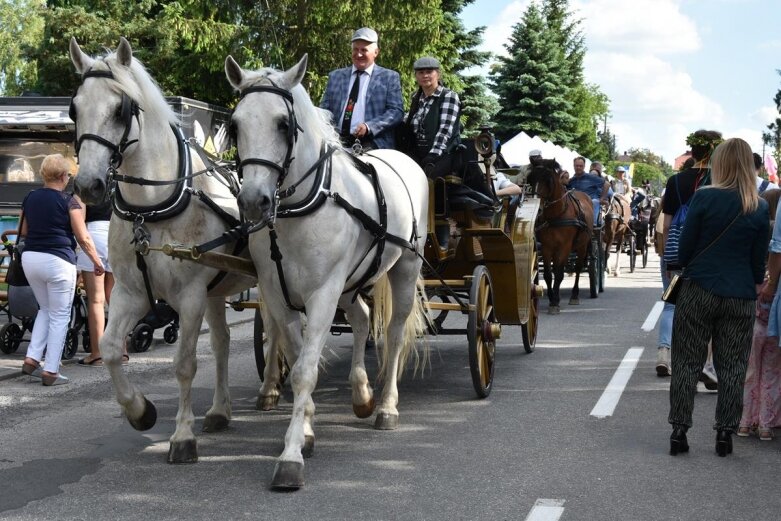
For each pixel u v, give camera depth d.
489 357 7.70
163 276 5.48
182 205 5.46
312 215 5.29
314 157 5.32
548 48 45.84
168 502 4.87
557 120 45.72
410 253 6.67
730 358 5.85
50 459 5.71
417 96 7.88
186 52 24.94
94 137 5.07
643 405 7.27
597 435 6.33
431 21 22.86
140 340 9.88
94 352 9.12
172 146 5.56
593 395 7.64
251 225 5.49
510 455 5.80
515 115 44.94
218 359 6.46
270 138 4.89
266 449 5.96
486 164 8.34
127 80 5.23
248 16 23.61
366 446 6.03
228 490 5.08
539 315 13.23
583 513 4.70
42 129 14.82
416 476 5.34
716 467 5.57
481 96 40.50
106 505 4.82
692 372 5.85
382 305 6.82
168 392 7.80
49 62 26.33
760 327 6.31
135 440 6.19
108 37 25.14
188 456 5.61
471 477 5.32
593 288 15.56
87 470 5.46
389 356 6.74
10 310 9.23
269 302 5.61
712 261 5.82
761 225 5.82
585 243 14.14
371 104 7.60
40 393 7.73
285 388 7.94
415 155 7.84
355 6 22.50
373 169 6.10
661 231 8.69
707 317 5.82
